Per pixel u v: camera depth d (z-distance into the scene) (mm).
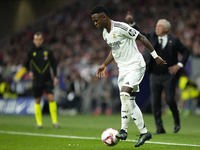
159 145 16391
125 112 14602
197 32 68375
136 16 80625
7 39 98438
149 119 37750
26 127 28797
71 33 85562
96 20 15031
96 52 67562
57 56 76250
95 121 35906
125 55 15141
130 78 14766
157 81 22406
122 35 14945
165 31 22094
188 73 46062
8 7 100562
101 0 91875
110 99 48375
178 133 22750
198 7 79875
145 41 15062
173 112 22531
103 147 15969
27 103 49219
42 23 96000
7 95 56031
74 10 94812
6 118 42750
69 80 52875
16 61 81312
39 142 18203
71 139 19438
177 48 22312
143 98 46781
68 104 51938
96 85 49688
